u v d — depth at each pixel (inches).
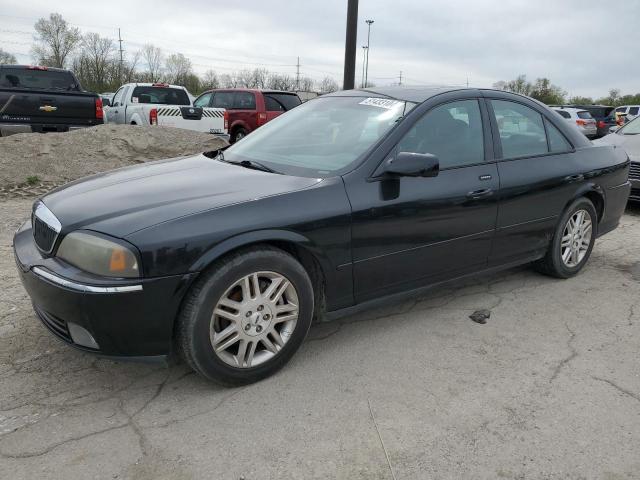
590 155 181.2
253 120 522.9
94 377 116.9
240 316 109.9
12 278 169.0
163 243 99.5
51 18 2149.4
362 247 124.7
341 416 105.2
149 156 375.9
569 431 102.4
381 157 129.0
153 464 91.0
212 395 111.3
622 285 179.5
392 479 89.1
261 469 90.7
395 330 142.9
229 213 107.3
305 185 120.0
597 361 129.1
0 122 392.8
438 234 138.5
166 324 102.3
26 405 106.3
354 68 394.9
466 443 98.2
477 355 130.6
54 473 88.2
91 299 97.1
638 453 96.9
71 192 124.3
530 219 161.6
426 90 152.0
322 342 135.4
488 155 151.1
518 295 169.0
